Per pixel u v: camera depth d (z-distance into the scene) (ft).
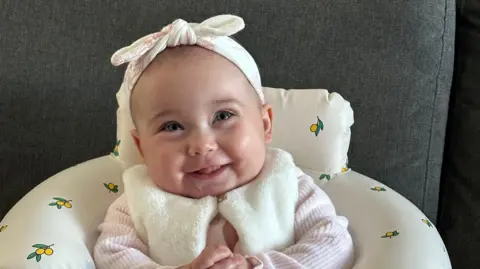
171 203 3.14
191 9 4.07
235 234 3.12
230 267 2.62
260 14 4.04
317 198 3.25
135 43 3.07
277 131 3.73
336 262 2.95
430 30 3.95
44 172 4.22
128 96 3.25
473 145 4.11
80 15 4.08
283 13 4.04
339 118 3.67
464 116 4.15
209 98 2.97
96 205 3.42
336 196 3.59
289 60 4.07
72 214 3.24
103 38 4.09
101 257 3.03
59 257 2.84
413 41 3.96
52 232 2.99
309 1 4.02
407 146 4.07
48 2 4.07
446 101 4.05
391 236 3.10
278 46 4.06
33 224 3.02
